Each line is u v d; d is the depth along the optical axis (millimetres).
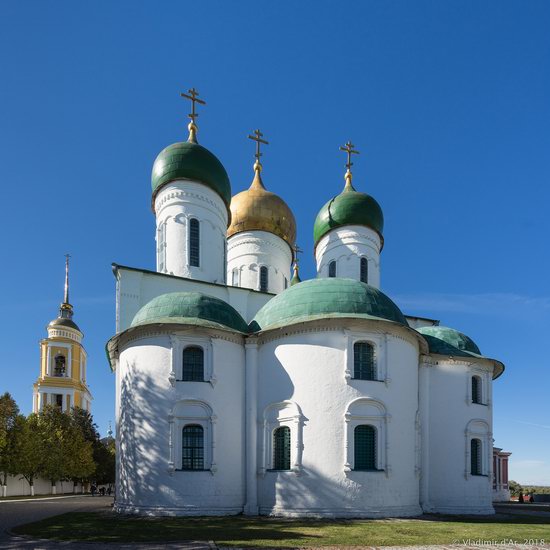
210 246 39469
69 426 65188
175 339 27438
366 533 19531
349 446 25812
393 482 26219
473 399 32625
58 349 75562
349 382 26469
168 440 26281
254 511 26172
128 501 26797
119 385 29594
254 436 27328
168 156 39688
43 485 62344
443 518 26125
